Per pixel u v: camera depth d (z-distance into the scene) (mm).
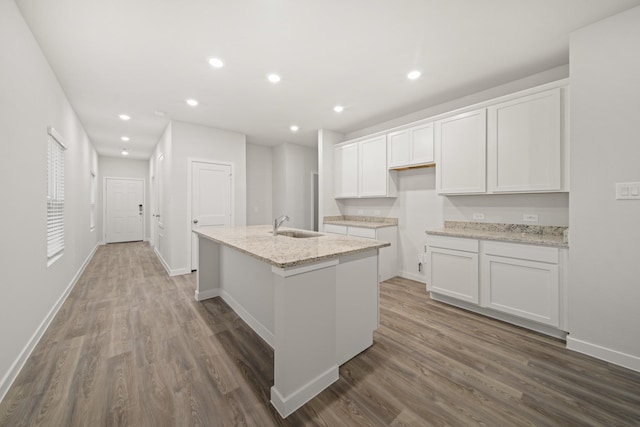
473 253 2578
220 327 2369
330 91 3062
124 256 5496
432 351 1962
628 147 1748
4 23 1556
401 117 3912
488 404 1437
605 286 1840
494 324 2400
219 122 4203
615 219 1797
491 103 2641
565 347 2010
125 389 1548
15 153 1715
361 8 1777
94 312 2670
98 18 1837
